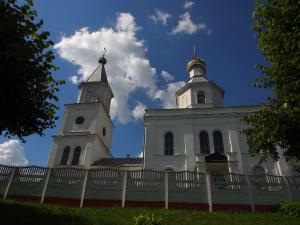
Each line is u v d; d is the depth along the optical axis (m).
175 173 17.86
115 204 16.86
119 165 31.45
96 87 40.03
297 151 11.84
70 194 17.19
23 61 10.44
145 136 29.62
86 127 35.06
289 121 11.48
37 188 17.33
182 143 28.89
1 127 11.27
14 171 17.73
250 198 17.02
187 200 16.94
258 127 12.63
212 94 34.38
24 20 10.97
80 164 31.70
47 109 12.92
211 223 13.23
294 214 15.27
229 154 26.89
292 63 10.35
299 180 17.98
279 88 11.80
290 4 10.42
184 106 35.03
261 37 12.06
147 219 11.23
